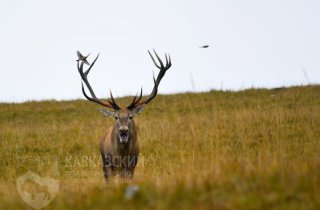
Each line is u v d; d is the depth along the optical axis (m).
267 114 67.50
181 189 25.69
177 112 82.00
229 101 87.69
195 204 24.00
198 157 45.88
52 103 94.81
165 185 27.00
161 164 46.62
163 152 54.44
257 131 60.41
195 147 54.91
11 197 29.41
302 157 43.34
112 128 44.00
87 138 63.78
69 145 61.22
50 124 77.44
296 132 58.84
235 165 32.16
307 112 67.50
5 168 54.97
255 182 25.95
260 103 83.62
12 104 95.38
